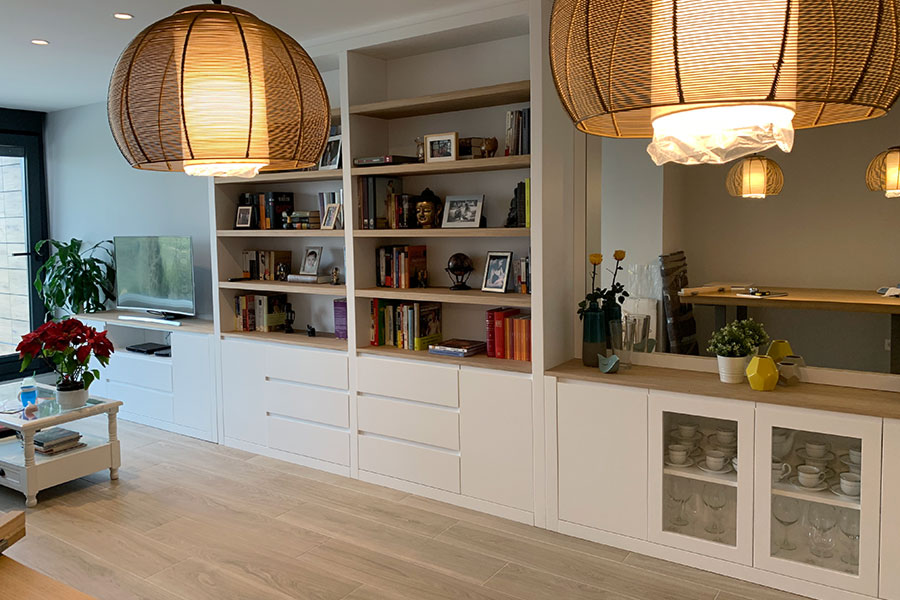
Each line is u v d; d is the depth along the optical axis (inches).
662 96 34.4
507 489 141.0
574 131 141.2
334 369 165.6
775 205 118.3
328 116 60.8
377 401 158.7
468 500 146.7
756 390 114.7
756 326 121.7
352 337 161.5
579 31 37.0
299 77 56.4
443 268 163.8
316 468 171.6
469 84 155.5
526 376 136.5
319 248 183.3
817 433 107.9
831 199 113.6
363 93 161.6
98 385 224.4
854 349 114.0
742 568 116.2
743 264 122.3
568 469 132.6
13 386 196.2
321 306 187.5
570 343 143.5
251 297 188.1
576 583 116.2
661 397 121.0
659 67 34.0
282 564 123.8
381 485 160.1
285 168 64.5
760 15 32.2
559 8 39.2
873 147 109.7
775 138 36.7
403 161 153.4
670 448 121.5
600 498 129.5
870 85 34.7
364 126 162.6
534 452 136.6
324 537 134.2
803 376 118.7
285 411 176.1
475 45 154.0
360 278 161.3
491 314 148.0
